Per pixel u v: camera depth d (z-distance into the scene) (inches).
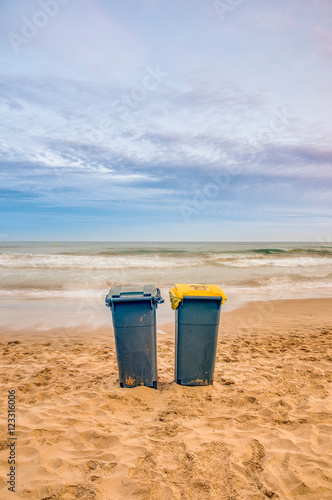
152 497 90.3
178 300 160.4
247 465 102.6
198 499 89.4
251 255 1095.0
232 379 179.0
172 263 791.7
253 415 136.3
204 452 109.4
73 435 121.8
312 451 108.4
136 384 165.9
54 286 509.4
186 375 166.9
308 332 286.0
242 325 310.3
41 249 1657.2
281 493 90.7
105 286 515.5
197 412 141.6
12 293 456.8
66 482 96.0
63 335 273.7
